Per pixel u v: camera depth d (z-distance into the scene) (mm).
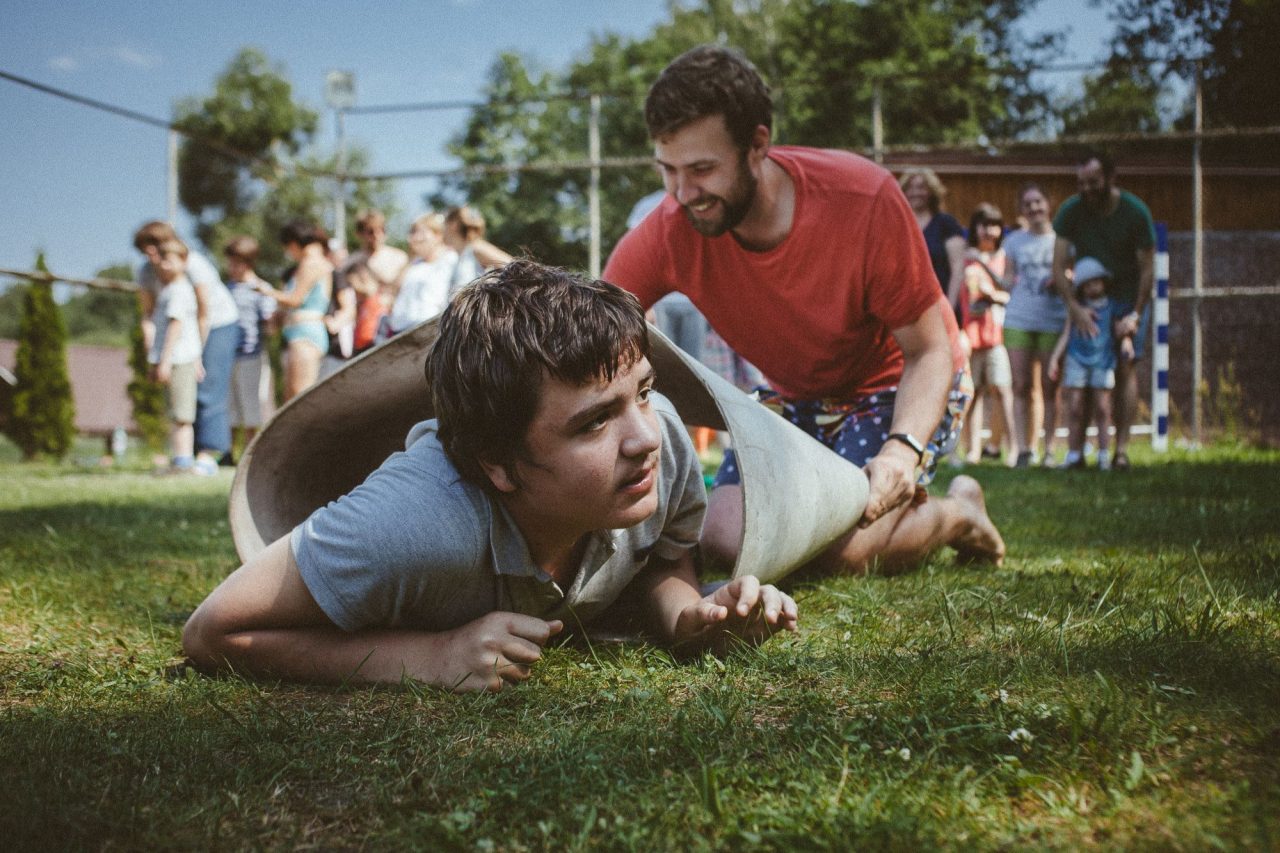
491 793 1208
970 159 13711
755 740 1401
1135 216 6457
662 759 1333
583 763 1300
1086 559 2908
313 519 1697
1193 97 9773
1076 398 6711
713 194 2430
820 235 2547
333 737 1448
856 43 24281
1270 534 3145
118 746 1410
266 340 8148
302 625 1748
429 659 1694
